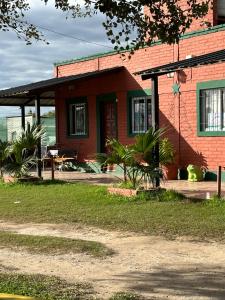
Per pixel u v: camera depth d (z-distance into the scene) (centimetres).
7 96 1978
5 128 2844
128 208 1156
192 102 1667
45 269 719
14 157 1680
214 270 696
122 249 827
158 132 1293
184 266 719
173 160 1644
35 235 944
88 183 1630
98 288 622
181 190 1407
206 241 861
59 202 1274
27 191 1478
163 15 700
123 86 1930
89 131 2100
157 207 1152
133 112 1909
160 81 1773
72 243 869
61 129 2261
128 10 688
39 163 1714
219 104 1594
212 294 596
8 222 1081
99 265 736
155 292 607
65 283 641
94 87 2069
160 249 820
